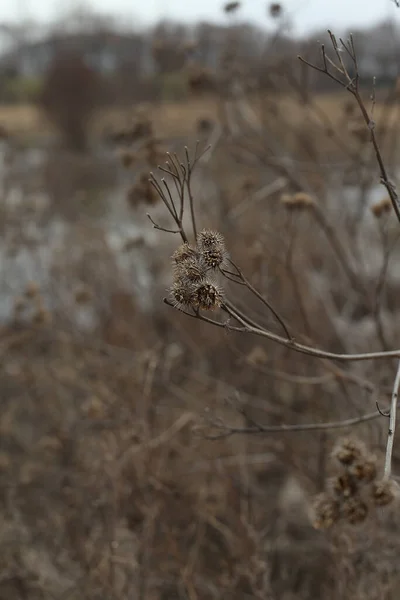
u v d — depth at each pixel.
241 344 5.35
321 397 4.79
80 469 4.23
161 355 4.79
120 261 6.49
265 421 4.88
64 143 14.51
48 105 14.79
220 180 6.00
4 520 4.04
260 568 3.24
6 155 7.66
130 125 4.04
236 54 5.20
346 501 2.45
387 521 3.39
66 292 5.80
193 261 2.03
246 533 3.48
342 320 5.27
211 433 3.99
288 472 4.61
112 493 3.66
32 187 7.51
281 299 5.12
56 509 4.15
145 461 3.59
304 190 4.64
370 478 2.45
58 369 4.94
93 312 6.58
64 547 3.77
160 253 5.96
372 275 5.52
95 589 3.41
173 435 4.09
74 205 7.70
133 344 5.54
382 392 3.64
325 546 3.67
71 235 6.59
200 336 5.69
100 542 3.52
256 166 5.59
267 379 4.95
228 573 3.50
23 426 5.55
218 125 5.25
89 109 14.50
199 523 3.70
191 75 5.13
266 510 4.20
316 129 5.93
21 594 3.75
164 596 3.66
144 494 3.65
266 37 5.28
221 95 5.21
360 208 5.00
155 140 3.72
